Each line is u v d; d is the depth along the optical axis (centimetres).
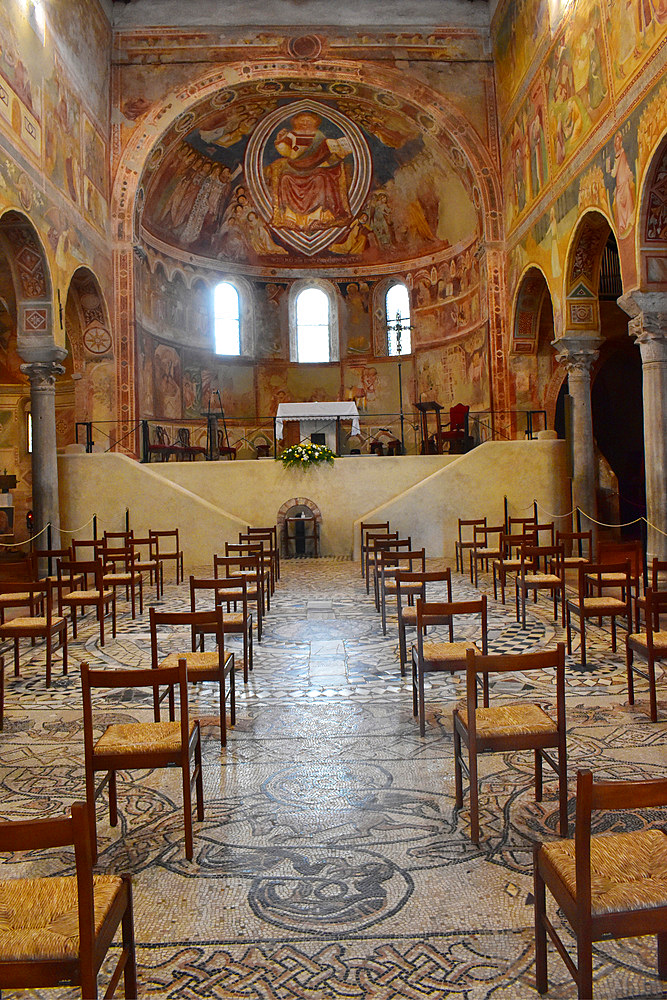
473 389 2553
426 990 335
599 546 1005
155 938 379
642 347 1313
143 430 2252
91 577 1819
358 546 1889
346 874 436
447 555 1891
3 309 2273
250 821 509
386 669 888
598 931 285
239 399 2894
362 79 2253
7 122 1394
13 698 809
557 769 480
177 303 2644
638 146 1288
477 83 2264
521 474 1909
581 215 1584
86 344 2112
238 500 1966
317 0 2252
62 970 272
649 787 280
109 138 2147
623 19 1338
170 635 1103
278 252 2947
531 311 2175
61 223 1698
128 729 492
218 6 2220
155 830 500
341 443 2934
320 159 2753
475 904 402
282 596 1402
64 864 459
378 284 2958
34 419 1648
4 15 1392
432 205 2673
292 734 675
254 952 366
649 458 1299
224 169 2638
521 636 1021
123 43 2197
